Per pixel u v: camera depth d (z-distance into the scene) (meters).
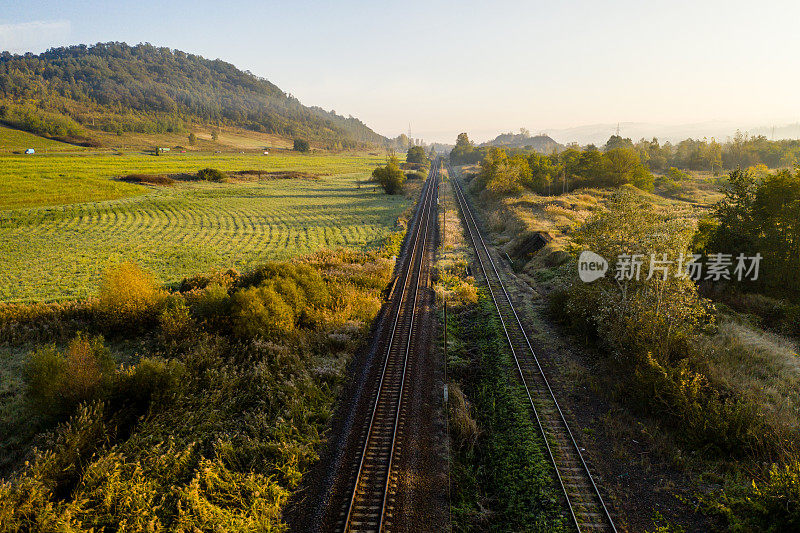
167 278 36.09
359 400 17.97
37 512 11.30
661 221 20.70
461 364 21.28
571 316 24.28
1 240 47.88
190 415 16.19
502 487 13.75
